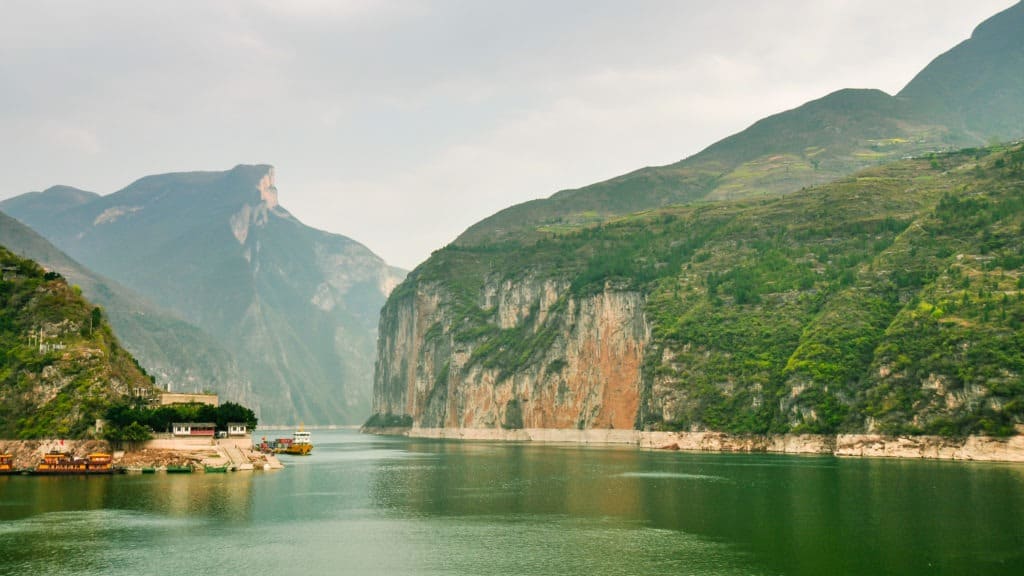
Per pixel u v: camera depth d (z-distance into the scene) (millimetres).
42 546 121625
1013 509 139000
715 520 137500
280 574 106812
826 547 115625
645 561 111250
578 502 161500
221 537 128750
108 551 118812
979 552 111000
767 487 173500
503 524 138875
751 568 106688
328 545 123000
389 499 169625
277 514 149625
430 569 109000
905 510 140125
